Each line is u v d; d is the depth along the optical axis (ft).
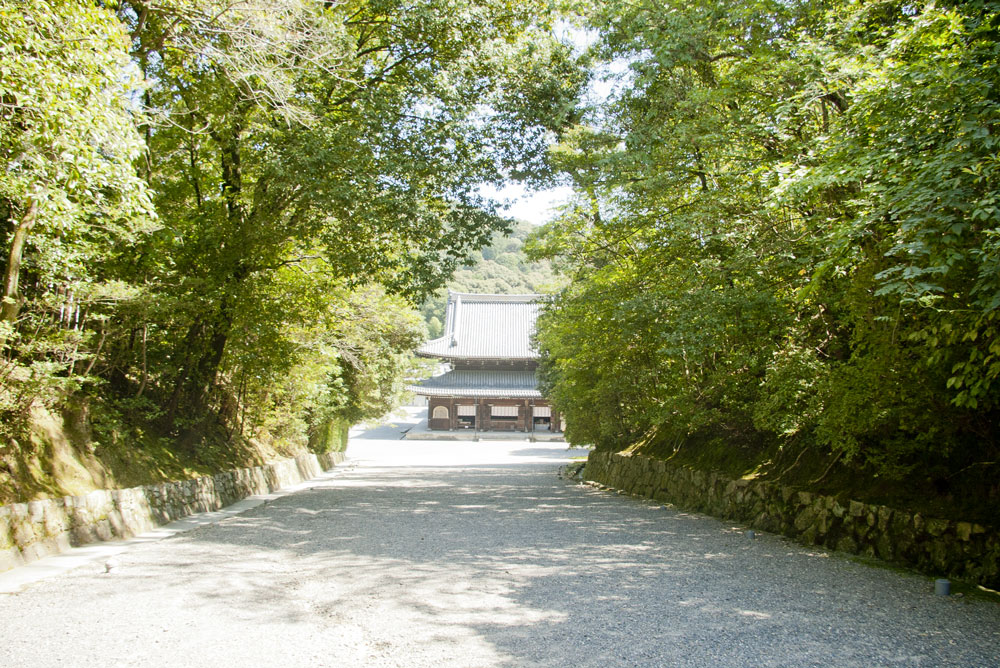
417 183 41.81
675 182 36.47
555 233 50.19
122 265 32.48
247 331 42.86
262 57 30.01
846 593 20.15
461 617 17.19
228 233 38.91
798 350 29.78
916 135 18.81
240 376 49.03
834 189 26.18
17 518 23.45
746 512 35.01
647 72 36.01
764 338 30.48
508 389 187.93
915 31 20.48
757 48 31.14
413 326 81.46
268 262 42.83
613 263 45.24
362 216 37.91
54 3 18.10
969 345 19.57
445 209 45.16
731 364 34.45
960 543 22.58
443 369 197.98
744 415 37.65
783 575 22.56
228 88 34.45
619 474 57.62
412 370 93.71
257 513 38.52
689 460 45.21
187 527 32.53
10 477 24.57
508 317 202.08
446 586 20.54
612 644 15.21
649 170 35.55
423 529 32.68
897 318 20.76
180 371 41.47
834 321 29.86
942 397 22.40
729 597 19.52
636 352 43.45
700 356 32.78
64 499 26.18
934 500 25.03
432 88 40.55
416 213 40.11
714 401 38.29
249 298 40.75
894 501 26.13
